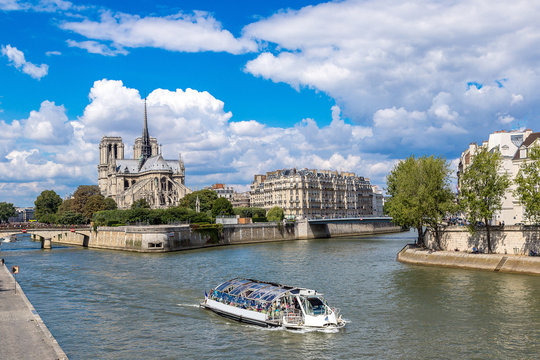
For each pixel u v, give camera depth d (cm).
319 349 4538
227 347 4631
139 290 7356
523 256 8544
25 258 12544
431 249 10469
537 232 8700
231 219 18888
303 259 11488
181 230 15175
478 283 7419
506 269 8475
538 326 5069
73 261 11612
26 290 7481
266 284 5916
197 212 18025
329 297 6644
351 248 14612
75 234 19275
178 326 5353
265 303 5400
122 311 6031
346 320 5466
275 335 4994
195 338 4922
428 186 10075
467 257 9238
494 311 5691
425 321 5344
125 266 10388
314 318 5153
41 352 3769
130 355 4416
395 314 5662
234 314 5606
